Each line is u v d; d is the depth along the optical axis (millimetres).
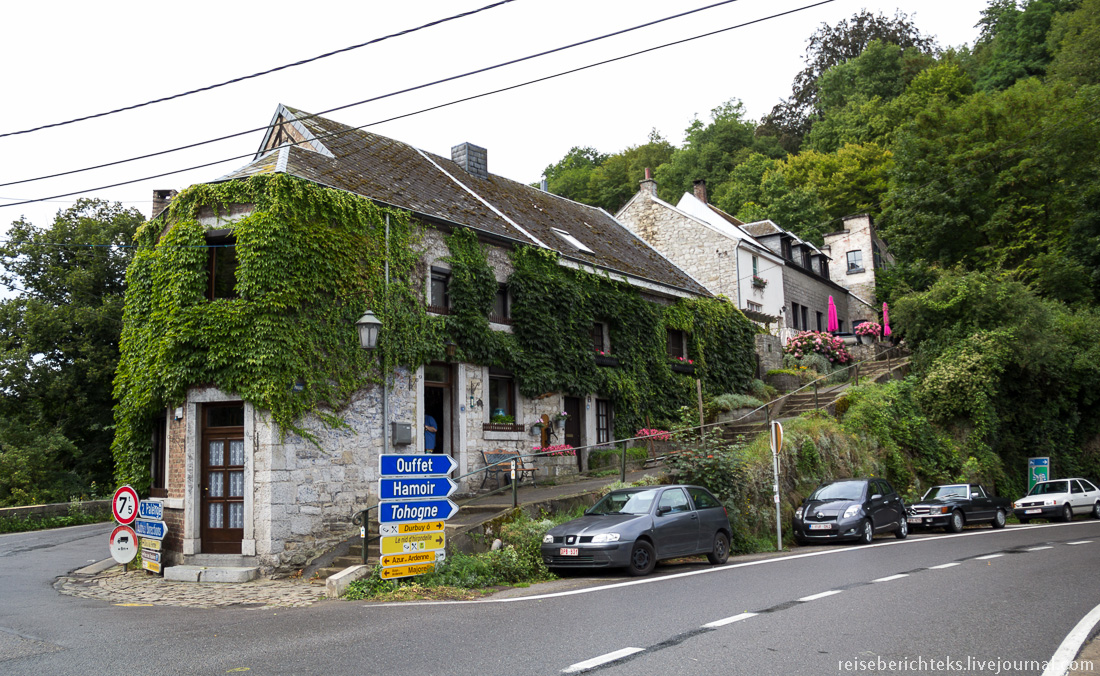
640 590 9883
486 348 17391
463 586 10742
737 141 64125
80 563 14664
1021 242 33281
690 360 25000
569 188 61719
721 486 15453
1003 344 26266
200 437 13711
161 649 7117
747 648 6496
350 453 14430
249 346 13312
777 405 25703
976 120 35812
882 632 7055
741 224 39938
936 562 12266
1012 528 20141
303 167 15688
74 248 30859
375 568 11148
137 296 14977
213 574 12633
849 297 45656
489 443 17594
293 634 7688
